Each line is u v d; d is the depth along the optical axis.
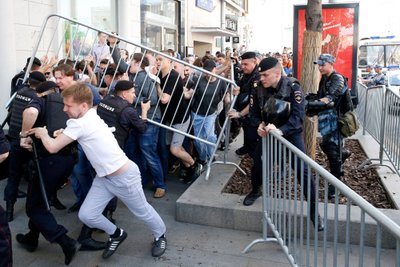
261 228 3.96
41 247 3.69
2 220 2.49
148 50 4.89
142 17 12.52
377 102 6.30
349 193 2.08
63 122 3.50
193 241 3.80
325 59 4.35
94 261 3.44
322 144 4.55
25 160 4.13
